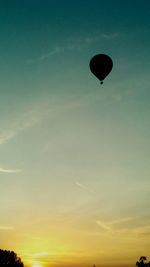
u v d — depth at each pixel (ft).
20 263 279.90
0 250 282.56
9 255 280.10
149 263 210.79
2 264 272.72
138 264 210.79
